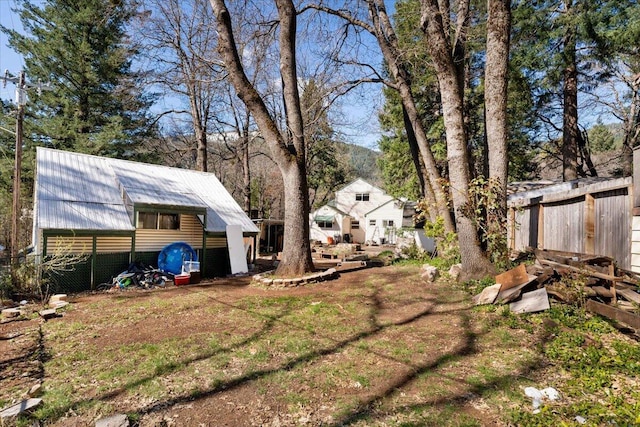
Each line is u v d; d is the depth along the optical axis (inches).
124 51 679.7
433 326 193.8
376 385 131.8
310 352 163.9
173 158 861.8
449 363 147.3
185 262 407.8
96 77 701.9
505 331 178.5
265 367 149.5
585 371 136.1
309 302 261.6
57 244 354.6
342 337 183.0
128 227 398.9
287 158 359.9
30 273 322.0
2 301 289.9
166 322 221.1
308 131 508.7
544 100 643.5
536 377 134.2
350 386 131.8
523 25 490.0
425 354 157.6
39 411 117.5
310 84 557.3
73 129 696.4
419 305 236.5
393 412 114.3
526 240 358.0
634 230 206.4
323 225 1331.2
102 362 158.2
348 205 1402.6
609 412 109.2
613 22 427.2
